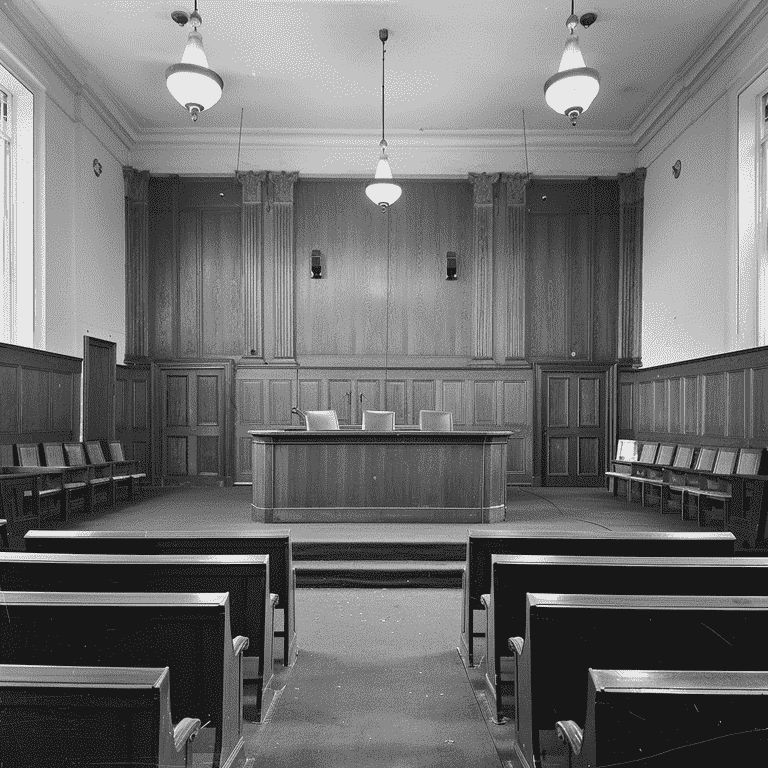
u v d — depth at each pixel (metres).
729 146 7.38
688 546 3.00
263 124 9.76
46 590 2.54
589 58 7.87
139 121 9.66
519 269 10.09
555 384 10.11
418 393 10.08
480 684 3.10
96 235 8.87
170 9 6.90
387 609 4.43
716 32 7.25
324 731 2.62
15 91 7.23
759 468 6.07
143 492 9.04
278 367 10.03
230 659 2.14
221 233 10.26
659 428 9.04
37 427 7.27
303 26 7.21
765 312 7.20
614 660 1.83
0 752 1.22
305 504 6.20
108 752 1.21
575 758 1.57
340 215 10.27
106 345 9.06
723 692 1.13
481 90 8.67
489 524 6.15
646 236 9.85
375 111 9.31
